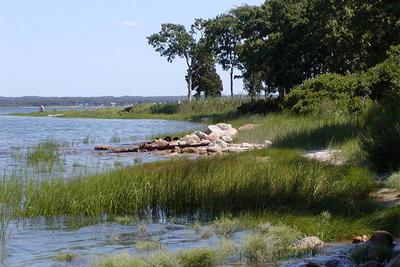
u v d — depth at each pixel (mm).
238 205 13156
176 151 28953
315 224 10852
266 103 52812
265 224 11023
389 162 16672
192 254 8891
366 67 39531
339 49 43375
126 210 13414
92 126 60438
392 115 19766
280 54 51969
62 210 13227
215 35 81750
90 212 13242
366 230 10586
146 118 81562
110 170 16625
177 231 11508
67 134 46844
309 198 13078
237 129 37031
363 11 33219
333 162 18078
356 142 19969
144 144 31219
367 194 13586
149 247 10039
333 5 39594
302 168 15531
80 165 22422
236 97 80000
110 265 8516
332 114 32312
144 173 15031
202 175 14766
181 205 13578
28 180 15898
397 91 28750
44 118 95562
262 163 16359
